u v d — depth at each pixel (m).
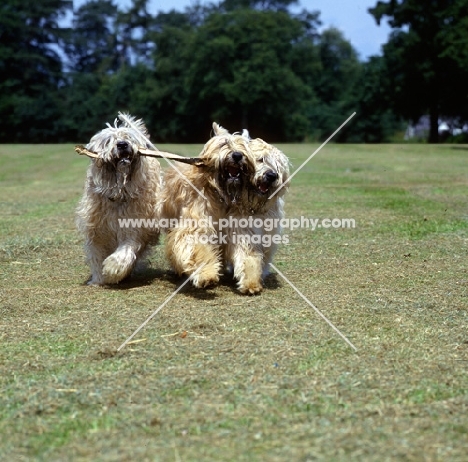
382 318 3.50
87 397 2.65
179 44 37.91
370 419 2.48
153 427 2.44
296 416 2.50
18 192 9.85
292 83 36.62
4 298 3.88
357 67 42.88
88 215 4.12
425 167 13.79
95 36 47.25
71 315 3.58
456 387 2.72
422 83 29.66
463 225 5.94
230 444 2.33
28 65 40.19
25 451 2.33
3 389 2.74
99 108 38.59
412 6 27.91
